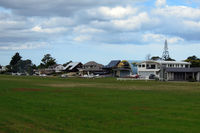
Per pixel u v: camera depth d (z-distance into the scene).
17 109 17.27
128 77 88.81
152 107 18.20
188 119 13.94
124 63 110.62
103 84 48.75
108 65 126.56
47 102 20.84
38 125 12.75
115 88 37.53
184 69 83.19
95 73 129.00
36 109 17.23
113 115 15.17
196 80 74.50
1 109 17.31
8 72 165.00
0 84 45.16
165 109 17.33
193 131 11.40
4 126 12.65
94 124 12.91
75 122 13.35
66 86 41.62
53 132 11.45
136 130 11.70
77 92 30.22
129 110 16.92
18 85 42.69
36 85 43.44
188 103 20.34
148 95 26.84
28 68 167.38
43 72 155.62
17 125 12.80
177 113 15.75
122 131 11.55
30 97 24.61
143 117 14.58
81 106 18.62
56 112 16.09
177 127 12.16
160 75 83.94
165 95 26.91
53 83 50.84
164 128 11.99
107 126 12.49
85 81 62.19
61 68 158.12
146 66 93.25
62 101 21.52
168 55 145.00
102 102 20.89
